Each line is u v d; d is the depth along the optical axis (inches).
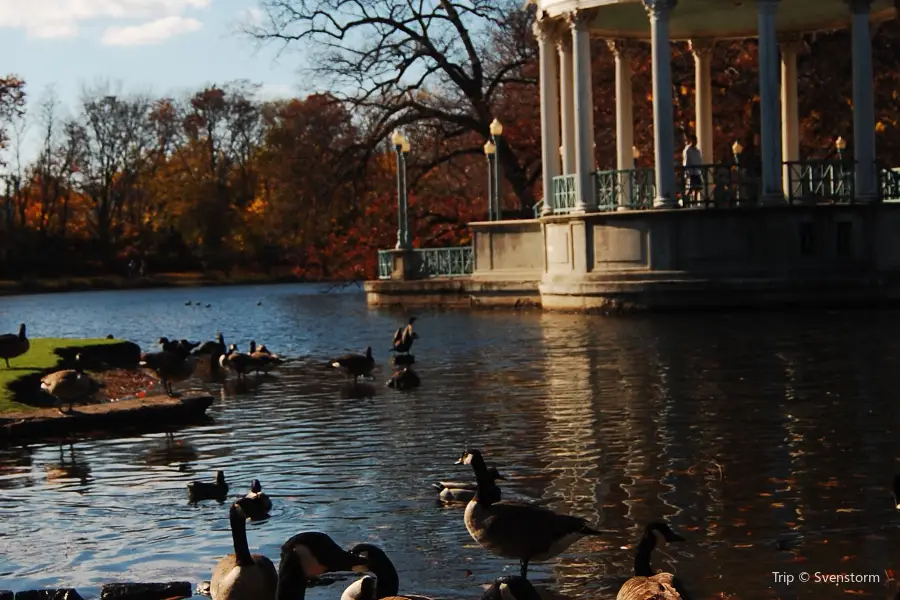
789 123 1808.6
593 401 759.7
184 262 4259.4
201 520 499.8
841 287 1444.4
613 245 1528.1
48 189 4426.7
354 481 558.9
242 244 4249.5
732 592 388.8
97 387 748.6
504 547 399.2
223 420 755.4
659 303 1472.7
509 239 1768.0
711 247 1476.4
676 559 423.2
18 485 578.6
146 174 4520.2
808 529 453.1
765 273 1457.9
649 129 2220.7
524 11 2349.9
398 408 770.8
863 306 1439.5
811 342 1034.7
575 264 1569.9
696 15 1688.0
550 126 1726.1
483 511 404.8
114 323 1907.0
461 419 714.8
